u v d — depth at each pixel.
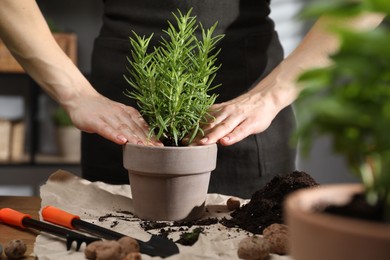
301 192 0.79
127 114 1.32
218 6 1.53
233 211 1.27
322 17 1.46
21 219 1.13
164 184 1.17
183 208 1.19
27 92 3.21
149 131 1.24
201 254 1.02
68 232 1.07
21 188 3.23
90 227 1.09
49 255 1.01
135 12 1.53
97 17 3.13
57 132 3.04
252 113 1.35
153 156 1.16
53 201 1.28
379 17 1.39
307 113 0.71
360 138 0.74
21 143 3.02
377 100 0.73
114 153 1.57
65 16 3.12
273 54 1.60
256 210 1.16
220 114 1.33
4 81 3.19
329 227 0.71
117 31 1.55
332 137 0.75
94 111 1.34
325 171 3.20
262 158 1.58
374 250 0.69
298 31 3.09
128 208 1.28
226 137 1.29
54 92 1.43
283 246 1.02
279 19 3.09
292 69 1.43
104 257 0.97
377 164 0.76
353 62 0.70
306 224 0.73
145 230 1.14
